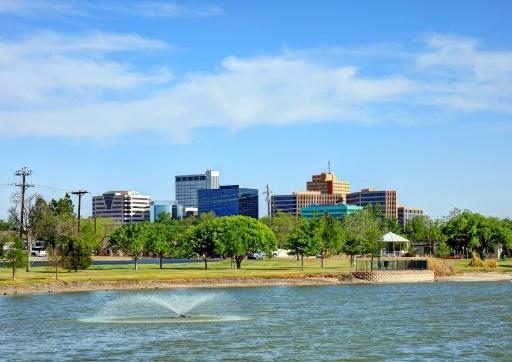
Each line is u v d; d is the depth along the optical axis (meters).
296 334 70.44
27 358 57.66
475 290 130.12
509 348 62.09
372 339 67.25
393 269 162.62
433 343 64.88
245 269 169.50
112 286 129.62
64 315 87.00
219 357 57.94
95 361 56.47
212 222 171.75
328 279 150.25
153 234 170.62
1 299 109.12
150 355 58.81
